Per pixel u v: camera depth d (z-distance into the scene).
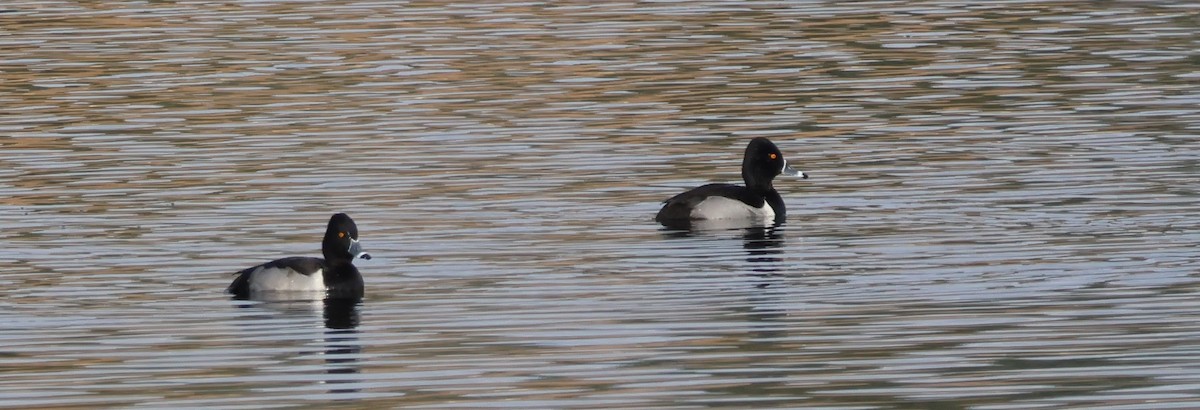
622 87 34.38
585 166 27.66
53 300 19.89
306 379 16.83
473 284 20.53
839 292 19.94
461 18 43.38
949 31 40.44
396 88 34.53
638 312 19.17
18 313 19.33
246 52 38.81
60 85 35.22
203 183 26.48
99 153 28.88
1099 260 21.19
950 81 34.47
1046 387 16.27
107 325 18.83
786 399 16.03
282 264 20.11
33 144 29.67
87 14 44.69
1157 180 25.72
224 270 21.33
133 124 31.30
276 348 17.91
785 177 26.97
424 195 25.61
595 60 37.38
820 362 17.19
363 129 30.61
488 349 17.78
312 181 26.56
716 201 23.97
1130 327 18.22
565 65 36.84
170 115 32.06
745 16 43.16
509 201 25.16
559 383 16.59
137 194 25.75
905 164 27.42
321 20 43.25
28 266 21.50
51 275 21.06
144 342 18.14
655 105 32.56
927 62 36.56
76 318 19.12
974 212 24.09
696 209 23.94
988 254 21.69
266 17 43.84
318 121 31.36
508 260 21.72
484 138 29.75
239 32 41.56
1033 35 39.69
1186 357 17.08
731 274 20.92
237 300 19.91
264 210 24.66
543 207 24.83
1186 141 28.42
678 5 45.09
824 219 24.06
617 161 28.02
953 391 16.19
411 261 21.72
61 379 16.89
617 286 20.38
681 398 16.11
